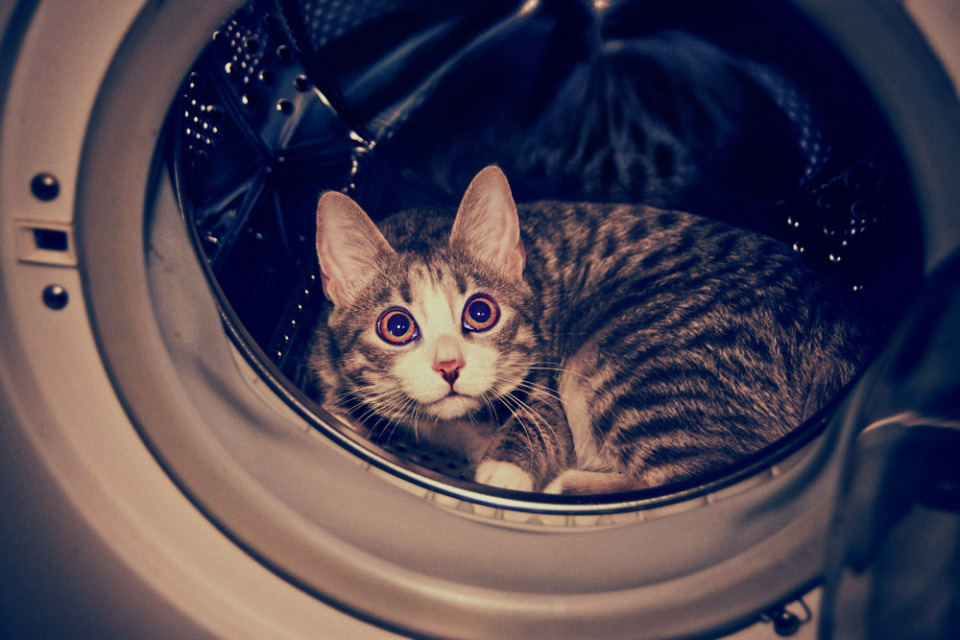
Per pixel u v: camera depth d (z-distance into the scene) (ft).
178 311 3.05
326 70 5.21
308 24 4.81
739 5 3.91
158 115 2.59
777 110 4.80
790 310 4.90
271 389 3.73
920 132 2.70
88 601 2.76
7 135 2.51
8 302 2.59
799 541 2.84
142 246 2.65
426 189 6.47
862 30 2.70
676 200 6.15
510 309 5.33
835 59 3.67
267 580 2.80
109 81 2.52
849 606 2.38
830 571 2.50
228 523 2.73
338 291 5.24
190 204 3.61
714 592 2.84
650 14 4.38
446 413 5.11
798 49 3.99
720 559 2.88
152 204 2.89
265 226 5.08
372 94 5.44
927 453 2.39
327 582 2.79
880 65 2.72
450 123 5.66
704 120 5.20
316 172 5.81
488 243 5.53
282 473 3.03
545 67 4.99
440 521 3.37
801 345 4.77
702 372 5.06
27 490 2.66
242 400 3.29
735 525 3.09
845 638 2.36
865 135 4.28
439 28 4.74
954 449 2.33
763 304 5.01
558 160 6.01
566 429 5.35
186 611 2.73
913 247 3.26
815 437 3.56
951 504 2.32
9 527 2.70
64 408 2.64
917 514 2.37
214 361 3.26
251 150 4.96
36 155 2.53
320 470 3.33
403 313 5.11
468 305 5.19
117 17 2.50
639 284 5.53
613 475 4.98
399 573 2.81
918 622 2.24
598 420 5.37
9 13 2.47
